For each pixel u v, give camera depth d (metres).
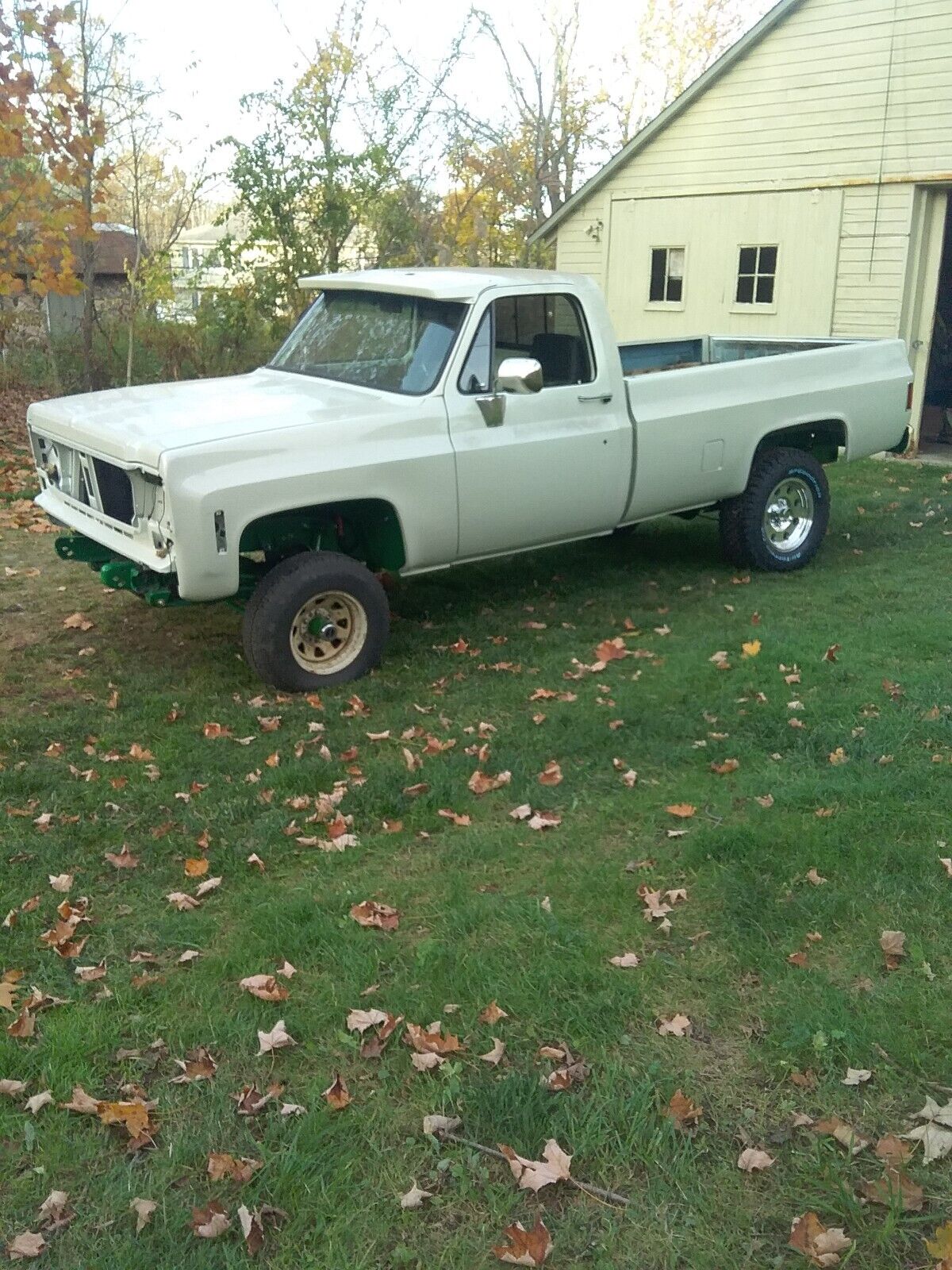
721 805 4.48
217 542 5.23
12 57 10.23
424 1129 2.85
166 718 5.43
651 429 6.95
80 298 18.16
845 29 12.84
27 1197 2.66
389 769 4.87
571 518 6.76
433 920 3.76
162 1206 2.63
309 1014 3.29
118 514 5.69
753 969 3.46
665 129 14.92
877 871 3.90
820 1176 2.69
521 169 25.44
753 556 7.85
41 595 7.37
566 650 6.38
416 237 19.25
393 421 5.83
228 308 15.31
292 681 5.70
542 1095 2.92
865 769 4.68
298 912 3.76
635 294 15.93
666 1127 2.81
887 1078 2.99
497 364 6.30
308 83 15.03
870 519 9.63
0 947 3.62
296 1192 2.66
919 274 13.03
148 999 3.37
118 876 4.08
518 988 3.36
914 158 12.58
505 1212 2.61
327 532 6.07
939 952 3.49
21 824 4.40
